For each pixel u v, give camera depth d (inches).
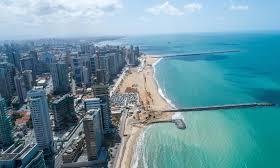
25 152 6373.0
